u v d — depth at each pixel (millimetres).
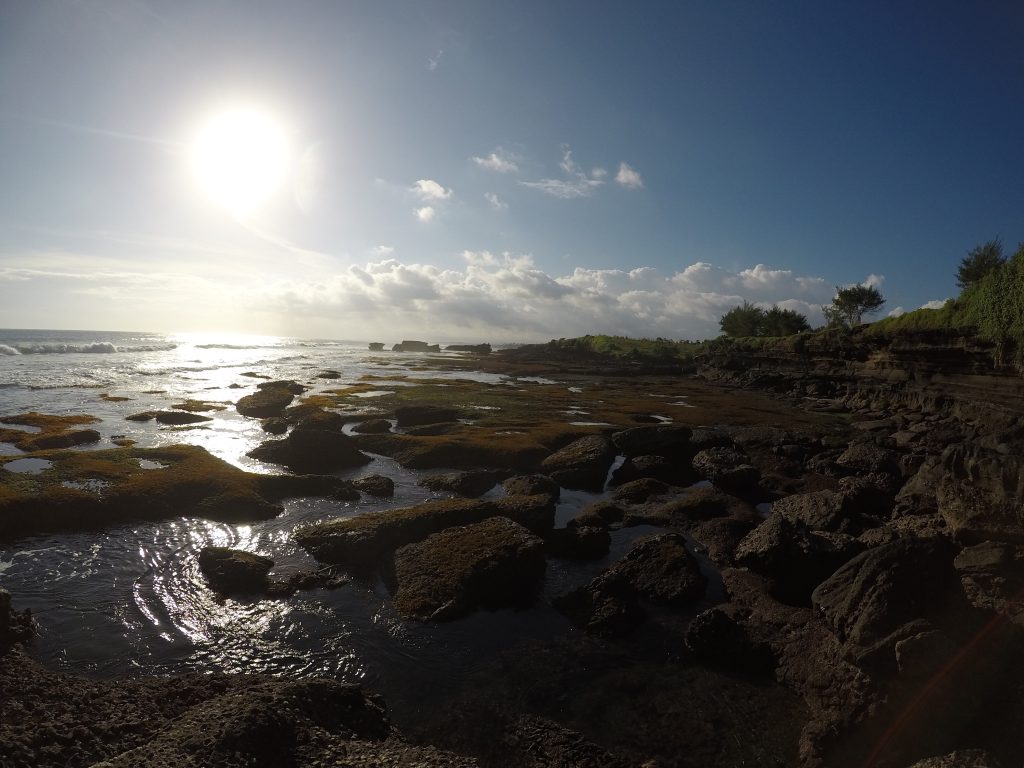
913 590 12438
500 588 16391
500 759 10328
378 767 8234
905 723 10469
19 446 30797
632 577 17516
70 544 18703
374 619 14930
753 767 10445
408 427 41312
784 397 70000
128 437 34844
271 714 8695
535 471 31172
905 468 31047
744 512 24531
